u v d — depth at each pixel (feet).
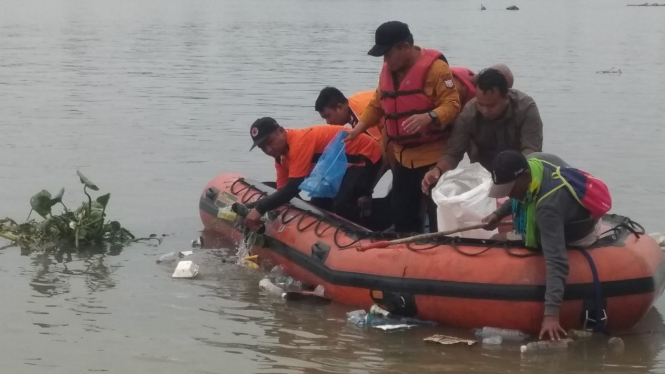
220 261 24.45
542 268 18.43
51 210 27.53
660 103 55.26
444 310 19.16
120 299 21.24
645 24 158.20
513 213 18.97
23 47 86.33
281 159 23.82
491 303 18.63
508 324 18.70
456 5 251.80
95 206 27.04
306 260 21.97
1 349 18.15
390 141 23.02
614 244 19.13
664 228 27.81
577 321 18.63
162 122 46.47
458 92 22.36
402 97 22.09
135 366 17.37
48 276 22.91
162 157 38.14
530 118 20.67
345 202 24.06
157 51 85.97
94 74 66.23
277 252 23.35
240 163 37.32
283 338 18.86
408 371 17.12
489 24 149.38
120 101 53.16
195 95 56.03
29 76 64.13
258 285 22.40
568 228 18.30
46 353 17.97
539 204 17.97
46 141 40.86
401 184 23.17
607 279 18.39
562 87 62.80
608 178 34.81
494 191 17.97
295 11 187.11
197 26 127.85
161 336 18.94
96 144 40.45
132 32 111.45
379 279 19.81
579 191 18.02
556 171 18.11
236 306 20.86
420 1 277.64
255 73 68.13
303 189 23.57
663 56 89.40
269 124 23.04
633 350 18.28
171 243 26.32
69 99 53.62
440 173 21.39
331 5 226.17
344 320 19.95
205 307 20.77
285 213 23.80
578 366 17.42
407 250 19.80
